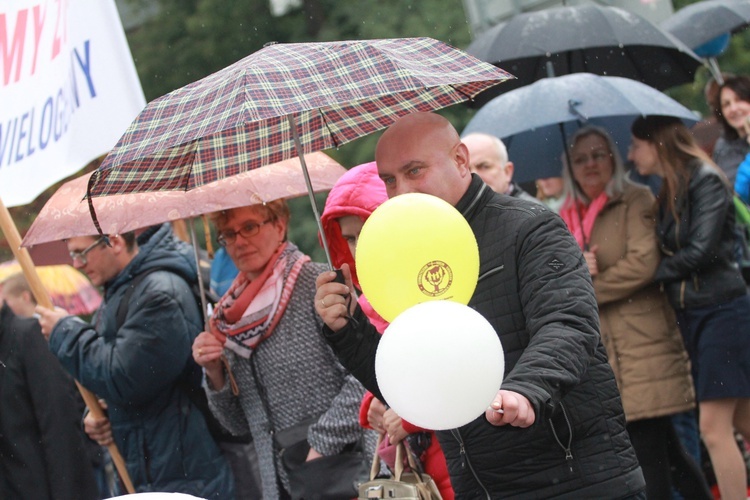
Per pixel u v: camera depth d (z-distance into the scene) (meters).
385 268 8.69
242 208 13.80
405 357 7.84
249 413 14.05
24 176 15.77
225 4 45.09
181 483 15.34
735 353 16.50
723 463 16.56
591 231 17.25
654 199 17.16
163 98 9.49
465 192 10.30
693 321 16.67
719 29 22.33
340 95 8.64
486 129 18.39
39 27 15.85
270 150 11.74
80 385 16.03
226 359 14.19
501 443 9.93
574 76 18.50
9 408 17.05
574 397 9.79
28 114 15.88
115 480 16.50
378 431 12.25
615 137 19.83
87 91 16.22
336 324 10.52
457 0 40.56
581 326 9.13
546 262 9.59
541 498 9.92
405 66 8.88
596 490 9.82
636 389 16.59
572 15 19.73
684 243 16.61
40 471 17.03
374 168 12.08
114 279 15.63
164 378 15.10
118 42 16.25
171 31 45.75
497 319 9.95
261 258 13.84
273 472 13.70
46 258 21.17
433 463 11.80
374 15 41.53
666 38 19.81
